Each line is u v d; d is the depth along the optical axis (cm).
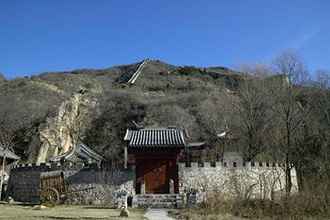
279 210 2327
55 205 3155
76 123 6756
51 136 6153
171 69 11731
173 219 2239
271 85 5141
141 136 3700
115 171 3516
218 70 11231
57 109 6681
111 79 11156
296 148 4300
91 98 7400
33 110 6700
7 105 6881
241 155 4950
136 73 11081
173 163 3591
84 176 3525
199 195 3034
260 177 3328
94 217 2144
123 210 2336
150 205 3123
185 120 6262
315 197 2320
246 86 5306
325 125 4478
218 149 5291
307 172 3891
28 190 3678
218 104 6462
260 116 5000
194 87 9181
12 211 2348
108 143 6359
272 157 4659
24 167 3784
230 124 5553
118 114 6888
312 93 4962
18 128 6256
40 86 8231
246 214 2325
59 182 3466
